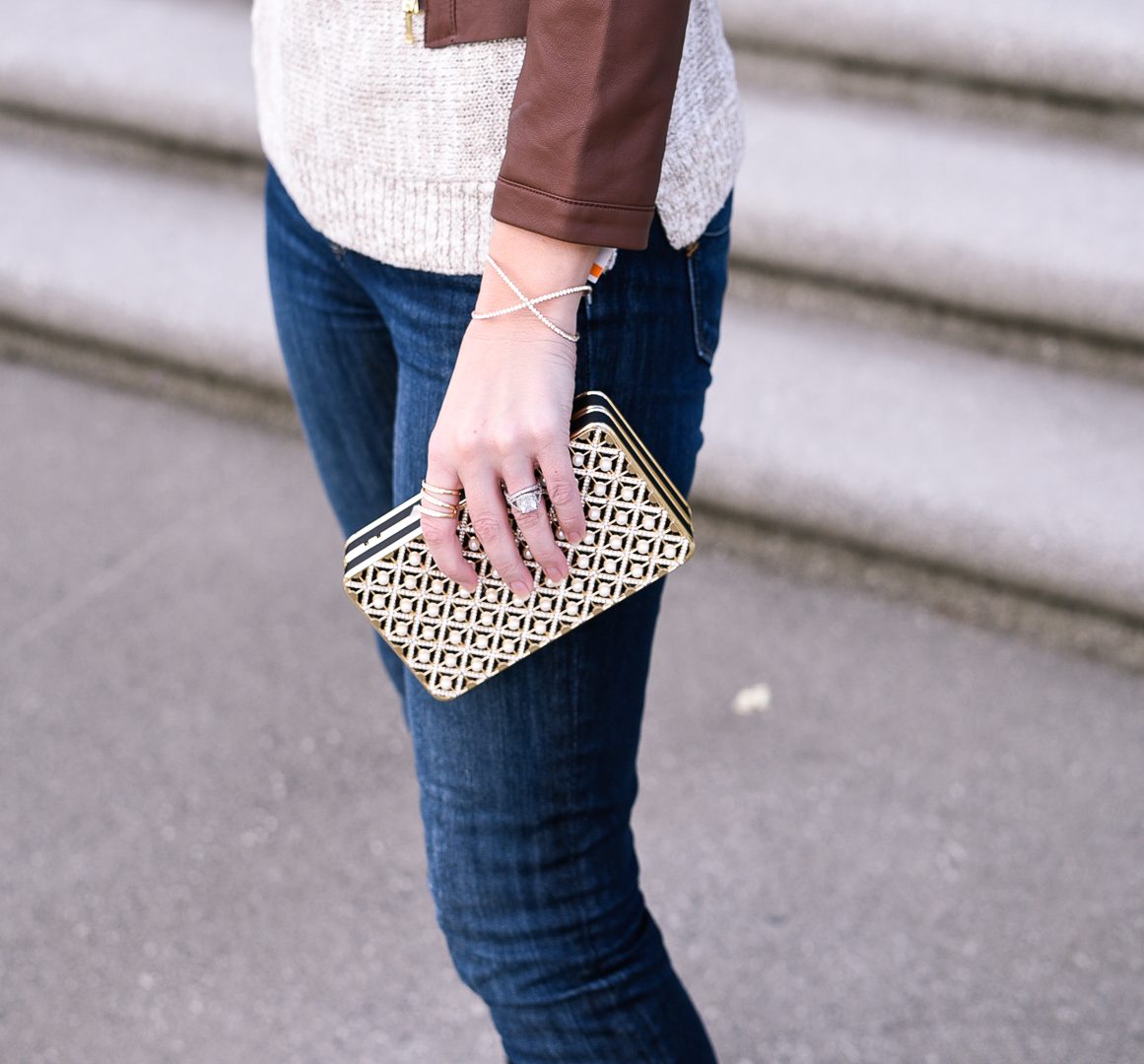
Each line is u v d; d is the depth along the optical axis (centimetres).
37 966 148
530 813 91
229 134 260
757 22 258
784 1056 136
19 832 164
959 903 150
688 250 85
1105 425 200
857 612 192
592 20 70
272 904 154
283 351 112
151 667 187
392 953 148
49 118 279
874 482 191
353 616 195
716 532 206
